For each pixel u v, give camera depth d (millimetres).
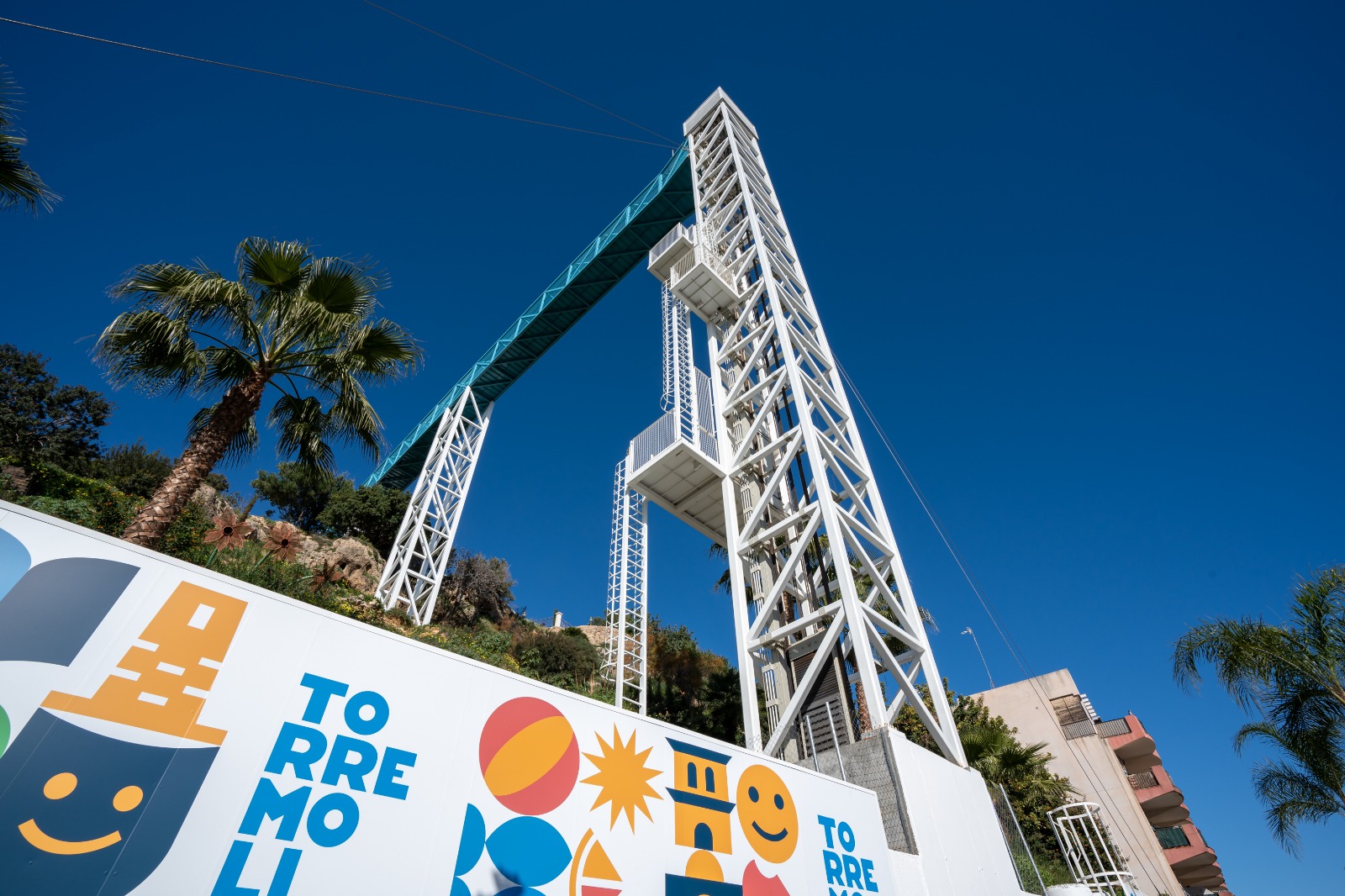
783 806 9164
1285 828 18500
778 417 22766
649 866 7277
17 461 20562
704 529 23453
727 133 32000
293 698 5848
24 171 12977
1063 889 14922
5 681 4727
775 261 25891
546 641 38781
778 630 16438
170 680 5363
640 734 8070
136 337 13648
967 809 13625
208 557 17469
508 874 6227
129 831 4711
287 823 5340
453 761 6430
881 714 13234
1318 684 16234
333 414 15523
